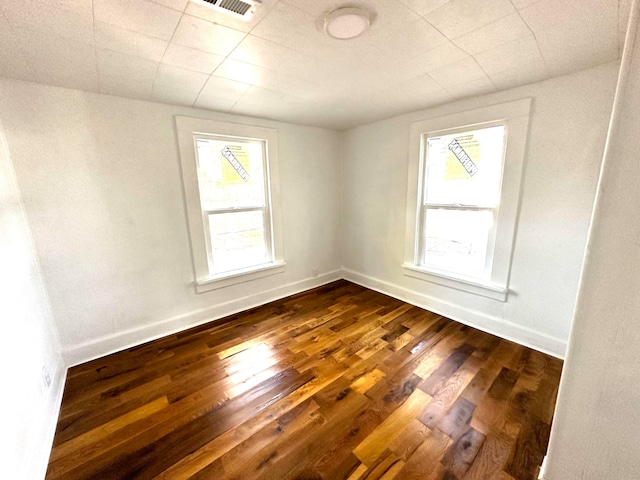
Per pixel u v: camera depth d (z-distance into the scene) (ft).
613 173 1.76
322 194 11.31
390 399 5.45
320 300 10.33
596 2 3.58
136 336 7.55
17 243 5.08
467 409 5.16
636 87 1.62
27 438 3.95
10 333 4.06
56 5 3.39
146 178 7.27
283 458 4.31
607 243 1.84
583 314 2.00
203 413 5.19
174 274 8.04
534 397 5.41
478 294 8.00
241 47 4.59
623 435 1.98
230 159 8.93
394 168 9.68
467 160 7.91
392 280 10.53
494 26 4.11
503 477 3.96
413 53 4.91
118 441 4.63
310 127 10.46
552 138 6.20
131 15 3.67
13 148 5.55
